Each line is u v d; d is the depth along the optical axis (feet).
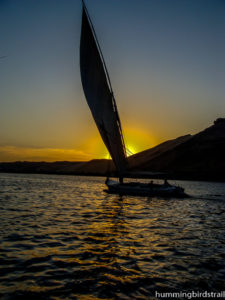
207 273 29.14
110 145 106.01
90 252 34.99
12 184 199.21
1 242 38.06
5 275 26.96
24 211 67.87
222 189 216.95
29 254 33.47
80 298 23.04
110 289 24.77
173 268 30.32
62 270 28.73
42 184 217.97
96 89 97.96
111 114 107.86
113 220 58.90
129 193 115.14
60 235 43.39
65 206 80.79
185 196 118.21
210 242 42.37
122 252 35.42
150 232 48.03
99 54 97.40
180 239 43.70
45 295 23.34
